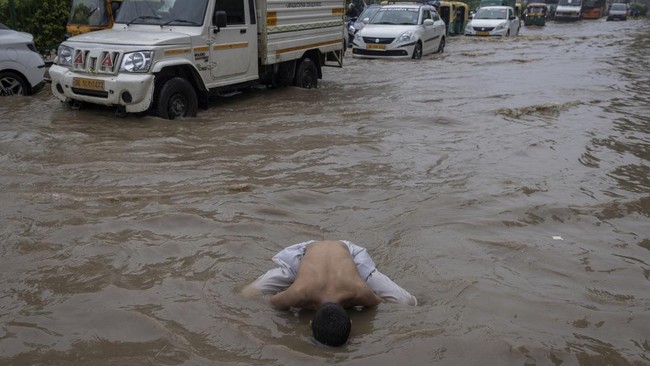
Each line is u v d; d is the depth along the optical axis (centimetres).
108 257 430
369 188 597
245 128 848
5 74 1021
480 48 2309
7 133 771
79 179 604
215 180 612
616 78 1474
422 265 432
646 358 321
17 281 393
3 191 562
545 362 314
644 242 488
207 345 326
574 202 576
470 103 1095
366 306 366
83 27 1286
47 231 471
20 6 1398
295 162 682
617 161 731
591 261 446
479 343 327
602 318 361
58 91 916
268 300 373
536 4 4209
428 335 335
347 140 788
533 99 1152
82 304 365
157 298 373
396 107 1041
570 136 848
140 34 905
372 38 1900
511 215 533
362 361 312
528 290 396
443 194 582
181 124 859
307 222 508
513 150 758
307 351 321
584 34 3225
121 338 331
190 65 911
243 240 463
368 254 423
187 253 440
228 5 984
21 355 314
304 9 1180
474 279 408
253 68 1061
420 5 2072
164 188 584
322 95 1176
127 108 851
